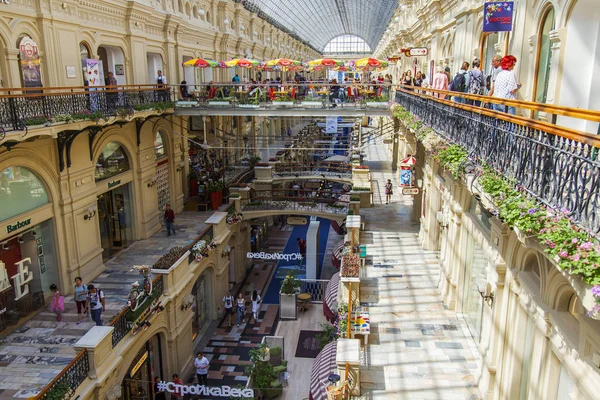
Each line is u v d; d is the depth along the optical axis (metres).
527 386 6.80
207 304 18.17
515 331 7.04
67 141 12.69
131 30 16.64
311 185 31.77
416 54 17.00
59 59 12.70
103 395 9.62
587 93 6.72
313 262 20.48
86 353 9.22
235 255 21.19
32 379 9.34
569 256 3.86
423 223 16.09
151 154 18.48
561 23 6.75
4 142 9.67
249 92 20.89
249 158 29.72
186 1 22.44
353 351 8.45
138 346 11.45
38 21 11.91
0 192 10.71
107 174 15.64
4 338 10.86
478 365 8.80
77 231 13.54
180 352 14.21
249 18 34.66
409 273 13.45
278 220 31.00
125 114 14.12
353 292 11.47
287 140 41.62
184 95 20.11
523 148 5.47
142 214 17.77
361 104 20.44
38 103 10.41
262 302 19.84
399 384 8.55
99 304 10.94
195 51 23.83
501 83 6.87
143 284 11.93
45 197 12.38
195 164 25.05
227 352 16.05
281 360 14.30
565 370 5.61
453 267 11.22
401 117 15.10
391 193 21.89
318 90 21.38
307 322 17.78
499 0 9.12
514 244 7.05
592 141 3.90
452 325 10.58
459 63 12.91
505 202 5.30
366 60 22.86
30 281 11.95
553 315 5.60
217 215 18.73
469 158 7.35
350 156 30.47
